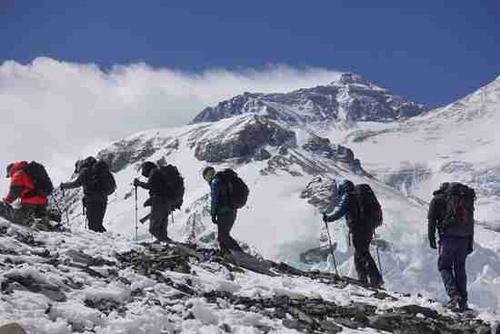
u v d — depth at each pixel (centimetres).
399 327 1525
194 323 1238
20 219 1858
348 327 1463
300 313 1430
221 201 2172
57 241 1666
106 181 2461
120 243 1894
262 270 2005
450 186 1984
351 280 2172
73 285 1279
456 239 1956
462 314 1827
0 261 1313
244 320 1313
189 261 1775
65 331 1074
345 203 2258
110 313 1185
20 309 1110
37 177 2119
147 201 2448
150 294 1328
